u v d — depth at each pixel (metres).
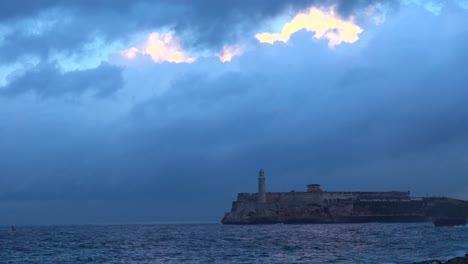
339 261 84.50
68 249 128.25
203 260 93.19
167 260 94.38
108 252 115.88
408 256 91.06
